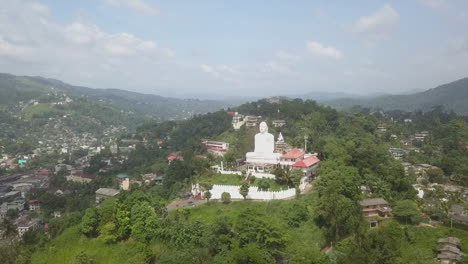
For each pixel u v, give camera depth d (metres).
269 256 58.88
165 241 70.06
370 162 97.62
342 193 76.44
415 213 71.06
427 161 141.00
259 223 62.66
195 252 60.72
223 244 63.97
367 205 74.69
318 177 93.25
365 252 55.31
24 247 75.12
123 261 67.81
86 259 67.06
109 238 72.12
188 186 110.88
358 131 163.25
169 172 127.94
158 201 80.88
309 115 198.00
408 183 87.62
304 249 60.09
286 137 170.88
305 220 73.19
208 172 107.44
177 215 77.00
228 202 83.88
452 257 59.09
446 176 123.81
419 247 63.81
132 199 77.44
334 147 106.81
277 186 89.06
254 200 84.06
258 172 99.50
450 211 76.25
